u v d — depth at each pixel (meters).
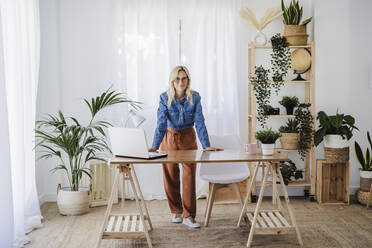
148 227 3.45
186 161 2.74
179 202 3.62
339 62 4.62
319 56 4.60
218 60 4.61
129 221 3.30
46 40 4.42
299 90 4.73
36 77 3.84
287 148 4.41
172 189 3.57
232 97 4.62
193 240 3.14
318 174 4.33
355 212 3.96
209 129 4.60
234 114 4.61
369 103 4.68
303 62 4.47
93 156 4.32
